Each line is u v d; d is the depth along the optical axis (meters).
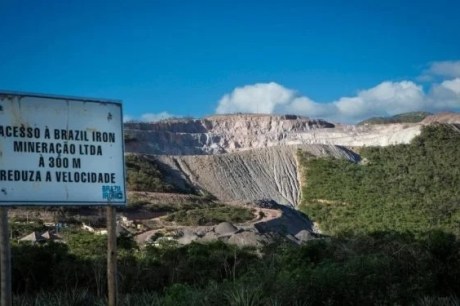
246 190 157.75
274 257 20.30
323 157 175.38
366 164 172.25
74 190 10.41
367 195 141.38
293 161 175.00
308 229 109.31
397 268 15.80
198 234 64.69
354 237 20.72
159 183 135.38
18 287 23.08
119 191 10.76
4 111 10.01
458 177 150.88
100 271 22.59
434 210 115.50
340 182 155.12
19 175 10.04
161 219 97.06
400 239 18.80
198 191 150.38
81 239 52.12
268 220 99.12
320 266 15.90
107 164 10.70
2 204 9.84
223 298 13.96
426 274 16.12
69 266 23.44
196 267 25.23
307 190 153.50
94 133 10.62
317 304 14.06
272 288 14.18
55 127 10.34
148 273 24.22
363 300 14.20
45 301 17.48
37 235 60.78
